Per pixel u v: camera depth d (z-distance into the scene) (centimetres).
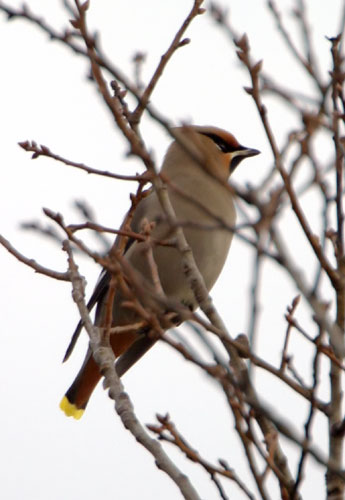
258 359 673
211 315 782
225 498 630
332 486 696
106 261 676
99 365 805
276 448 696
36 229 703
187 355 602
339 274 698
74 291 869
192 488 683
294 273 550
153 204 1188
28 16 684
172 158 1241
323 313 598
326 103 615
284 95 613
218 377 593
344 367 676
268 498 606
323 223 640
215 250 1201
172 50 759
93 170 793
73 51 670
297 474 623
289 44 636
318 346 652
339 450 701
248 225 558
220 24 622
